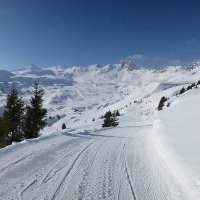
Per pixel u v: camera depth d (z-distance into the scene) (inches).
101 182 394.6
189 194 333.1
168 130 781.3
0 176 390.9
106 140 905.5
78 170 455.2
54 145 685.9
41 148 625.6
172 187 374.3
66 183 381.1
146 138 1019.9
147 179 416.5
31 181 380.2
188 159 430.3
